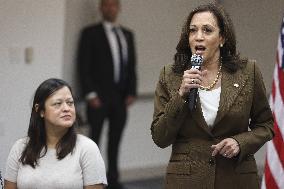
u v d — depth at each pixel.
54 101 8.98
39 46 16.61
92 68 16.67
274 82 11.82
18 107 16.72
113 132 17.11
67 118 8.98
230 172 8.29
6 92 16.89
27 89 16.66
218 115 8.19
